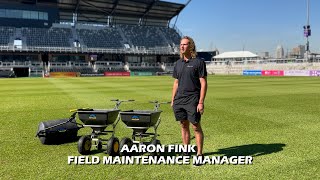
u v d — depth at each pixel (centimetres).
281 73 7094
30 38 8069
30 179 553
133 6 8825
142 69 8675
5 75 6512
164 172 586
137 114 644
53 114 1372
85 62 8375
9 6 8100
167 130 984
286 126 1052
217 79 5006
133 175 570
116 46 8981
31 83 4038
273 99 1936
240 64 8456
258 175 569
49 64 7706
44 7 8456
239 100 1888
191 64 621
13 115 1343
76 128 835
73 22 9262
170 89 2881
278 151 730
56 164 638
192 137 884
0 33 7844
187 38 631
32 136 912
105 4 8469
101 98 2058
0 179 554
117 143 689
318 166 618
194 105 623
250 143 812
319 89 2750
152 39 9688
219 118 1220
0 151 743
